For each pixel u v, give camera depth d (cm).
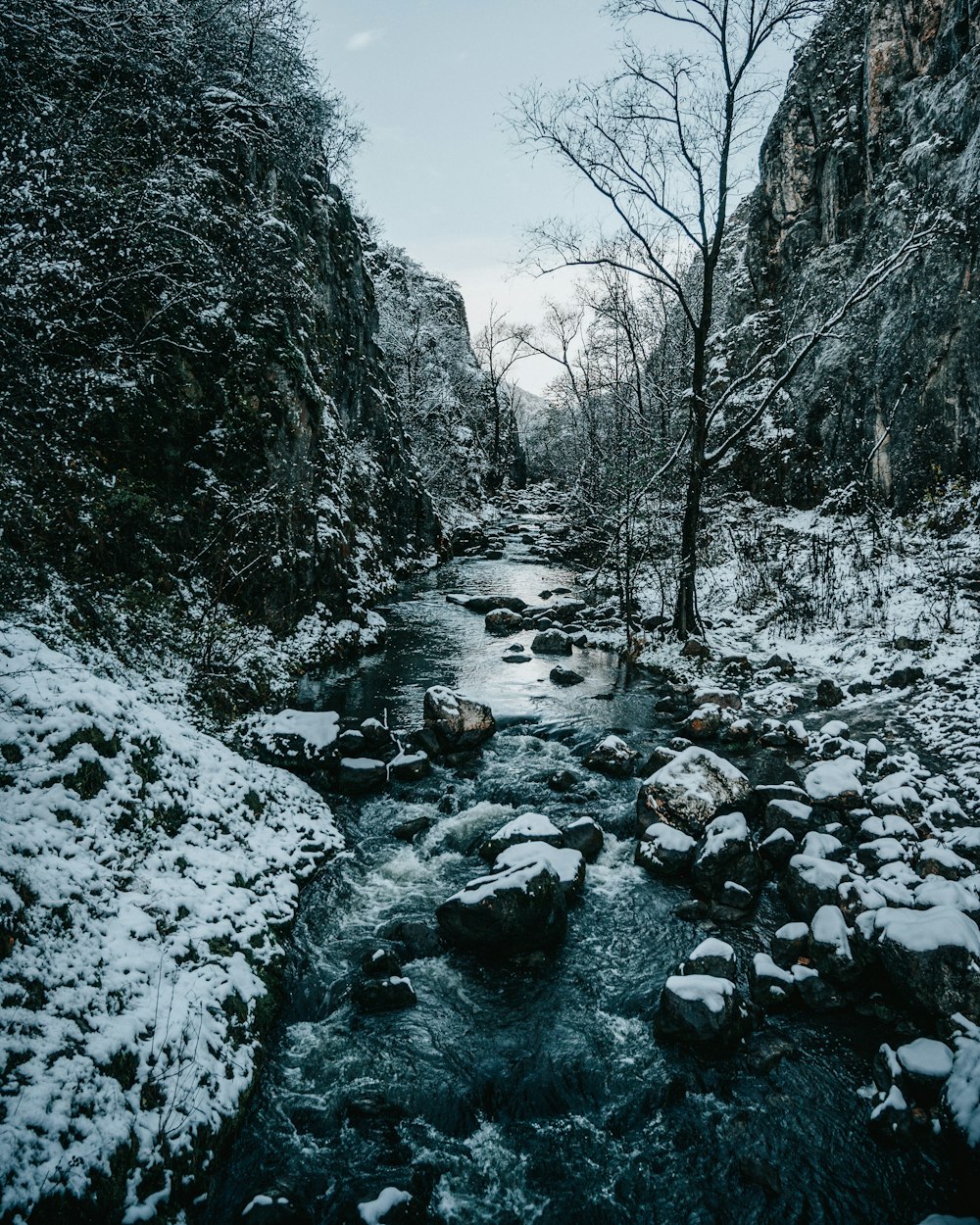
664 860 675
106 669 756
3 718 511
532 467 6175
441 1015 520
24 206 696
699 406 1270
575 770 880
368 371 2217
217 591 1049
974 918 519
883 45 1867
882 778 784
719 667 1216
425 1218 380
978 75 1516
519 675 1262
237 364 1157
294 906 618
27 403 739
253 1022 489
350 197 2509
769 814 715
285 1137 425
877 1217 374
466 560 2616
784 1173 399
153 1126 382
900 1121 413
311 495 1334
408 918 621
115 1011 417
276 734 880
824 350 1952
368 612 1529
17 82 684
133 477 966
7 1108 337
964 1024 454
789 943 548
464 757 919
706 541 1755
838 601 1354
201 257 994
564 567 2434
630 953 580
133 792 559
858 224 2003
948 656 1052
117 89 880
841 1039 484
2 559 726
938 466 1530
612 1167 408
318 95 1559
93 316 855
